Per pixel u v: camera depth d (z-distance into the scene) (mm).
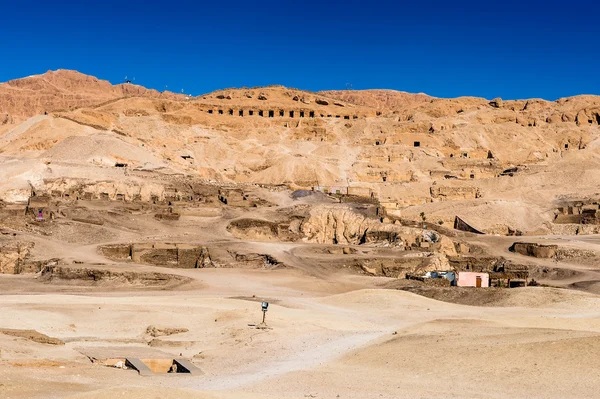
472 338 55594
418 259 129750
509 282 112812
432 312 83500
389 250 138750
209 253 127938
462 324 63500
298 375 49000
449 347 53094
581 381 43500
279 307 84438
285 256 129875
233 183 197750
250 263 126625
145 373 50781
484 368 47531
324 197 183125
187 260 123812
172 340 64562
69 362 51531
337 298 93438
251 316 74250
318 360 55438
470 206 195625
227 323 71938
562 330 57344
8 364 48125
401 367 50438
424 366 49750
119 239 132250
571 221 192000
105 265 112750
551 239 168375
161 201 162500
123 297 91812
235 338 64938
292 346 61594
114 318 73688
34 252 119188
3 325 66188
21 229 129375
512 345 50719
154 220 147250
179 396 36125
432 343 55156
